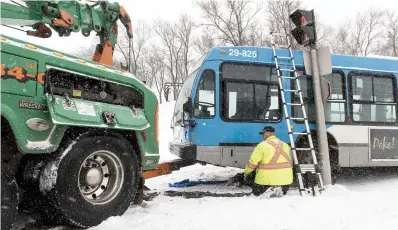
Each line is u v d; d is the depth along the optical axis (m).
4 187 3.77
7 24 5.21
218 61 7.77
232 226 4.43
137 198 5.54
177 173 9.98
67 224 4.42
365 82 8.80
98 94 5.02
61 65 4.58
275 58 8.02
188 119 7.52
